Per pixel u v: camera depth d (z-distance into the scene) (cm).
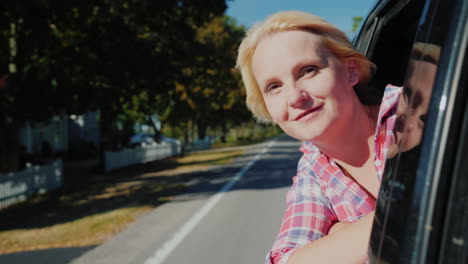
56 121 4006
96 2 1367
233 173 1672
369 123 109
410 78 74
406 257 62
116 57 1498
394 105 101
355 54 101
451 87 61
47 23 1291
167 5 1600
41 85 1384
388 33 165
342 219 104
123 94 1930
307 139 99
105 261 573
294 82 95
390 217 68
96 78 1520
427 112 64
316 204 104
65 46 1420
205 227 734
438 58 65
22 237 785
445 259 57
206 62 2477
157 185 1505
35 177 1559
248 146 4600
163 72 1688
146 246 634
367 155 106
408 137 69
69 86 1462
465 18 62
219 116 5753
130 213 944
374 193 106
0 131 1594
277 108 98
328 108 95
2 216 1119
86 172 2495
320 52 95
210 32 3241
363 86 115
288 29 98
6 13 1220
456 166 58
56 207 1195
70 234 770
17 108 1394
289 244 96
